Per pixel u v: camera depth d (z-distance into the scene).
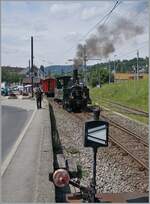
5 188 10.69
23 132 23.02
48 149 16.50
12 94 72.06
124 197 9.37
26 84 102.69
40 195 9.84
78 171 14.62
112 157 18.58
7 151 16.58
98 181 14.26
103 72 128.50
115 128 29.83
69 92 45.47
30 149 17.16
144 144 21.73
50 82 80.12
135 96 66.31
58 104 57.69
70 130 28.45
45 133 21.98
